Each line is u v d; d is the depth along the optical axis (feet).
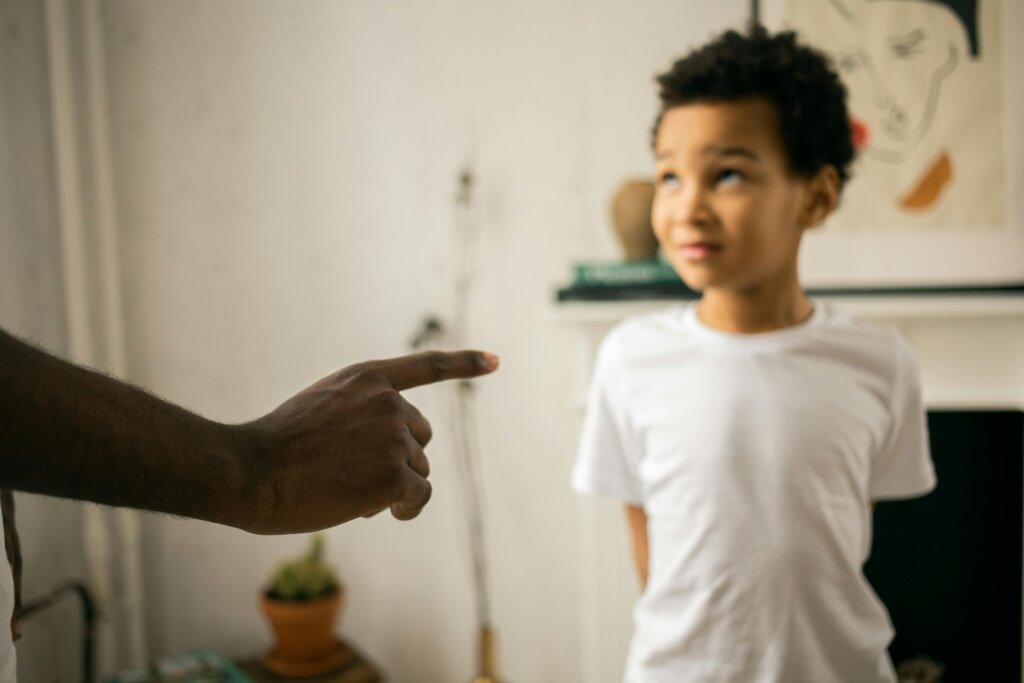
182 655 5.14
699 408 3.01
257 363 5.54
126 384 1.39
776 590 2.80
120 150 5.24
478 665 5.11
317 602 4.96
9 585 1.68
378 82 5.44
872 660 2.84
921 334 4.70
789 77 2.79
